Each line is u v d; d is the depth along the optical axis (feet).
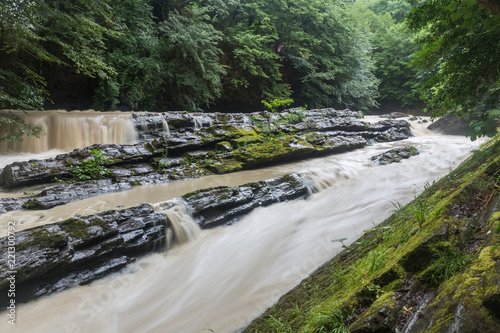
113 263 14.02
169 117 35.50
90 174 23.21
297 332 7.20
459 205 8.47
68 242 13.16
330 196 23.47
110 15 37.27
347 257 11.12
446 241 6.76
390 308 5.73
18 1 25.66
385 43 95.55
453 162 30.71
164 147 28.45
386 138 46.09
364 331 5.56
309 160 33.17
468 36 15.25
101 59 36.17
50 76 40.81
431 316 5.16
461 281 5.36
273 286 11.80
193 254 15.79
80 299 12.19
